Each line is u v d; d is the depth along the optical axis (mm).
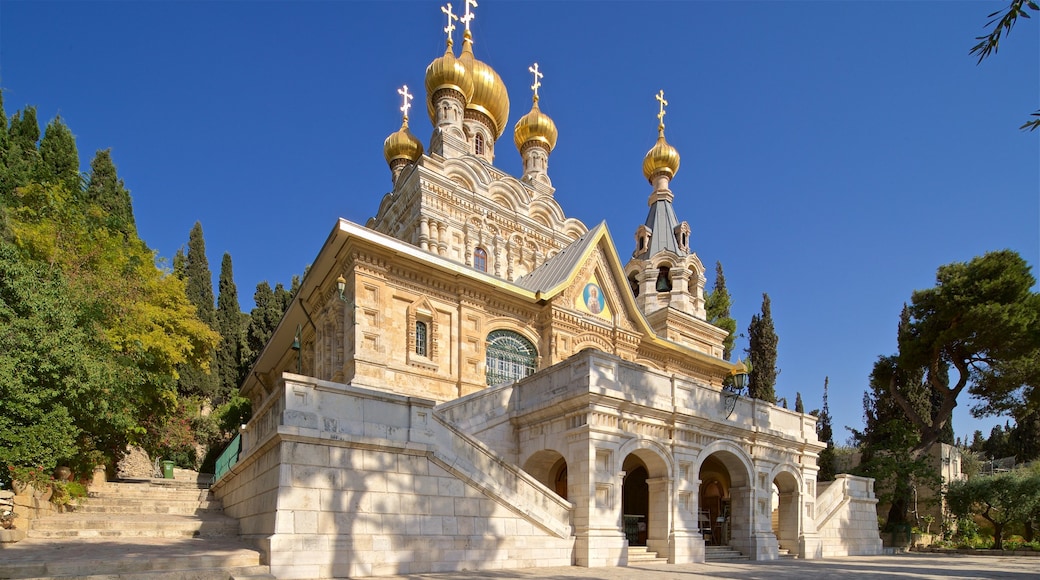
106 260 23625
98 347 18547
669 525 19266
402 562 13867
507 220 39312
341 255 25938
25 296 15578
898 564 20922
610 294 33344
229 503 18016
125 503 17844
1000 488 32469
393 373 25188
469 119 44375
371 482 13898
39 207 23156
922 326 39375
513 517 16188
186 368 46844
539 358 30172
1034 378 36094
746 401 23391
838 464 46688
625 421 18844
